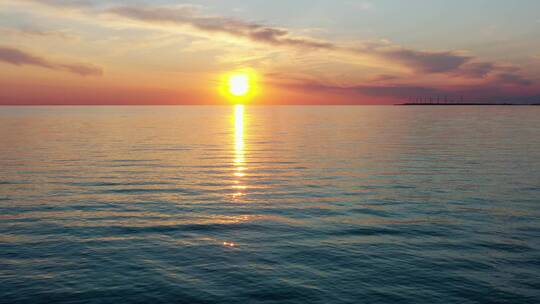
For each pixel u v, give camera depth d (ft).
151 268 44.34
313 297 37.68
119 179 100.78
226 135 265.34
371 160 138.41
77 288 39.32
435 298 37.32
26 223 61.41
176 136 253.65
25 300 36.78
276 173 111.86
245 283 40.63
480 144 190.80
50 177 102.83
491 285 39.93
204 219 64.44
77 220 63.36
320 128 345.10
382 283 40.55
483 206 72.18
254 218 65.16
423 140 215.92
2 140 212.64
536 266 44.62
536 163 126.93
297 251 49.78
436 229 58.65
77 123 422.82
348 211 69.56
